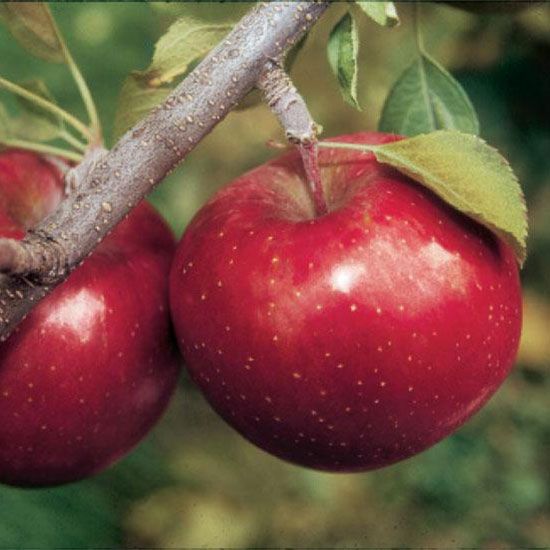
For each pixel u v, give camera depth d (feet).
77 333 1.32
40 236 1.20
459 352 1.28
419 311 1.27
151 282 1.37
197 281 1.31
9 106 2.19
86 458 1.38
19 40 1.39
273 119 3.82
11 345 1.31
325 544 3.54
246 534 3.52
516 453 3.76
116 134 1.36
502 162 1.25
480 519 3.62
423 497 3.67
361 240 1.27
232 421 1.36
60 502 3.40
